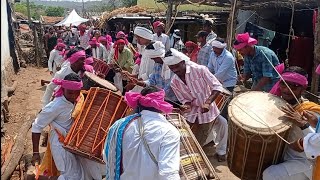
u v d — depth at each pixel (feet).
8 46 46.65
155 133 8.74
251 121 10.15
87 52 35.47
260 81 17.04
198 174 9.70
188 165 9.73
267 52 16.97
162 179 8.36
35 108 30.81
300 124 9.84
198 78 14.79
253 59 17.40
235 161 10.69
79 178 12.82
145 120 8.96
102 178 13.92
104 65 25.39
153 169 8.66
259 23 43.73
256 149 10.07
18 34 69.00
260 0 33.65
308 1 30.58
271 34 40.19
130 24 64.95
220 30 52.08
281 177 10.14
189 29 56.24
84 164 13.24
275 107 10.55
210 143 18.63
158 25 27.55
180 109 14.98
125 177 8.94
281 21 42.11
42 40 67.15
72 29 62.90
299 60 35.47
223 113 19.27
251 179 10.55
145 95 9.24
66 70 16.63
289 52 35.91
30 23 65.36
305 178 10.41
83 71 16.90
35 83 43.83
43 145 19.42
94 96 12.25
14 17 63.62
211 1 36.58
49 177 12.91
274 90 11.66
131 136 8.87
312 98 25.17
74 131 12.05
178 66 14.51
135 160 8.82
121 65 27.09
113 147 9.15
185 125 10.85
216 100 16.38
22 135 19.29
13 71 47.83
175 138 8.80
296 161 10.36
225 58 19.29
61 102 12.56
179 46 37.32
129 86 21.40
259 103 10.82
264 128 9.83
